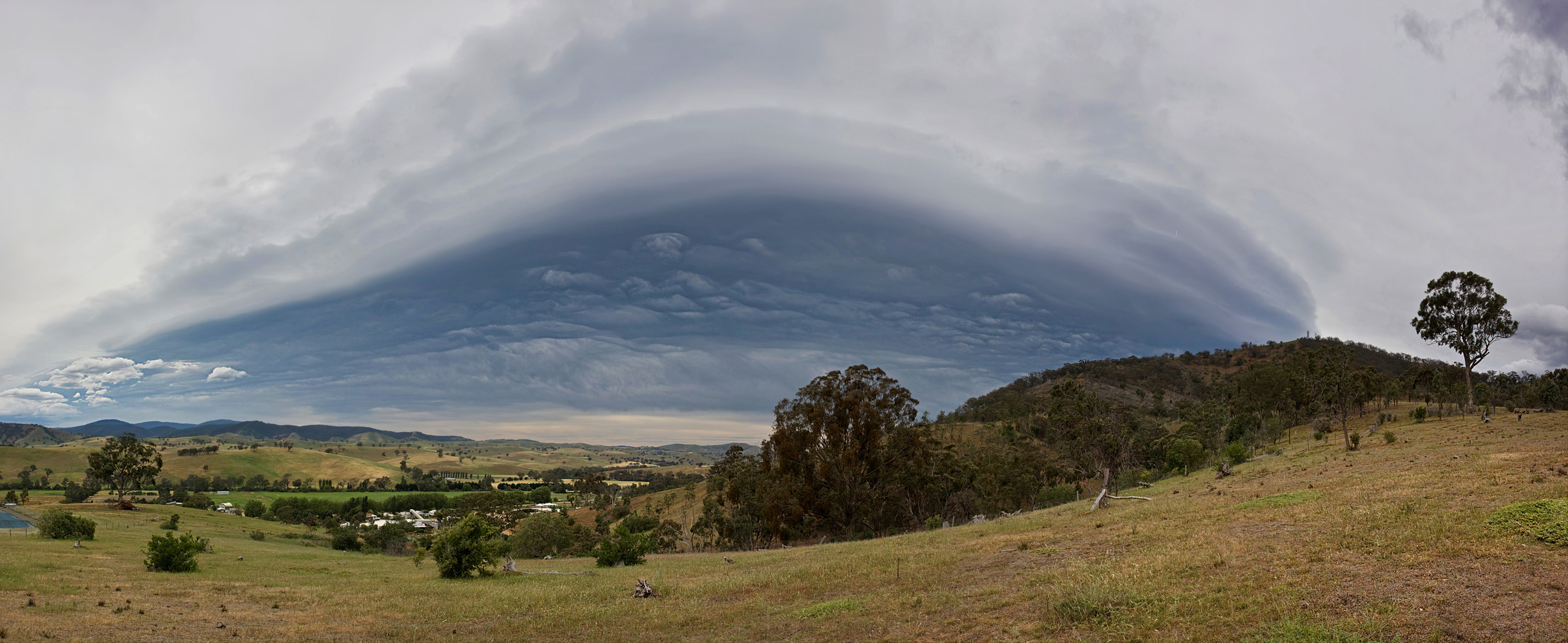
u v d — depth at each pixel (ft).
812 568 73.77
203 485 519.60
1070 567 55.93
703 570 88.99
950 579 59.93
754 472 226.58
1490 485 60.59
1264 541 52.80
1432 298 218.59
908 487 206.18
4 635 45.19
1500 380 332.60
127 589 69.31
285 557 132.36
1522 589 34.60
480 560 88.17
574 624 55.77
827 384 204.54
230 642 48.19
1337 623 33.91
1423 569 39.75
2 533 153.28
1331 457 131.95
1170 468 209.77
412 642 50.16
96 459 272.92
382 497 504.02
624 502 410.52
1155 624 37.88
